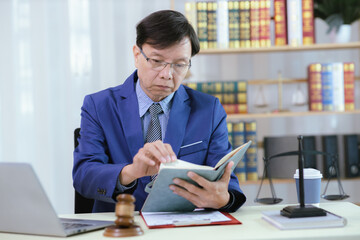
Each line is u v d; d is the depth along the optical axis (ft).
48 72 9.14
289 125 9.13
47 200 2.95
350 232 2.97
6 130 9.12
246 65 9.12
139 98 4.82
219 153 4.73
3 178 3.01
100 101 4.86
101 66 9.14
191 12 7.95
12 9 9.10
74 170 4.51
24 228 3.14
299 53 9.07
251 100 9.09
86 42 9.13
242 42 8.02
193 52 4.51
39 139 9.11
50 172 9.12
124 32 9.15
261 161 9.07
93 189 4.12
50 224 3.02
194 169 3.42
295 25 8.00
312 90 8.17
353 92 8.08
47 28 9.14
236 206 3.92
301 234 2.93
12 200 3.07
